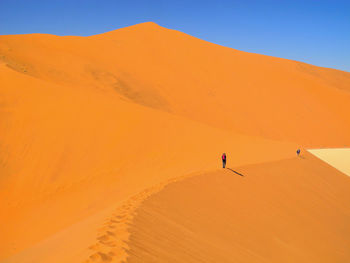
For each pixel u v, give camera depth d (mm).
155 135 24844
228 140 29625
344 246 13992
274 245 11289
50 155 19625
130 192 15477
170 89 48844
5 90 24844
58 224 13312
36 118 22547
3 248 11508
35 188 17266
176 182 13867
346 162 33156
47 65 41688
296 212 15484
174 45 65562
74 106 25344
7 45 42844
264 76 63094
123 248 6496
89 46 55719
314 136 48000
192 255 7812
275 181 18625
